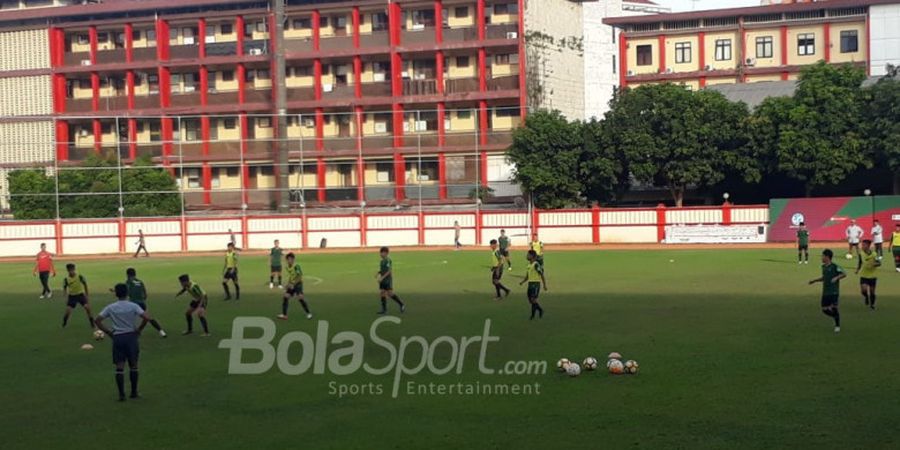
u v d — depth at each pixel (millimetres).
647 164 60094
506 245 44781
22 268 55062
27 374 20766
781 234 57250
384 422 15711
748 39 78750
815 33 77062
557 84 78438
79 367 21500
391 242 64500
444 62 74938
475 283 38094
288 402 17359
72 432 15656
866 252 27984
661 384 17797
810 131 57125
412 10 75188
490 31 72562
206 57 76500
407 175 74312
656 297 31406
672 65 80938
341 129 76000
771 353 20453
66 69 78438
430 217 63875
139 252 64438
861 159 56906
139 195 66500
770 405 15922
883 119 56031
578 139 61688
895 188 59594
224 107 76375
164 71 77625
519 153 62281
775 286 33906
